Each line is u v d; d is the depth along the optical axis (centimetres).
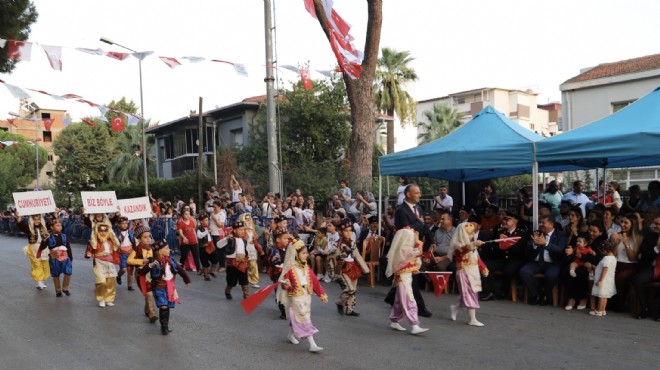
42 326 846
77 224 2750
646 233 818
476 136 1096
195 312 929
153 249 790
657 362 595
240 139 3238
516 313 850
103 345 725
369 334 748
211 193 1992
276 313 917
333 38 1184
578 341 684
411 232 750
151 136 4372
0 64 1431
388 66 3319
